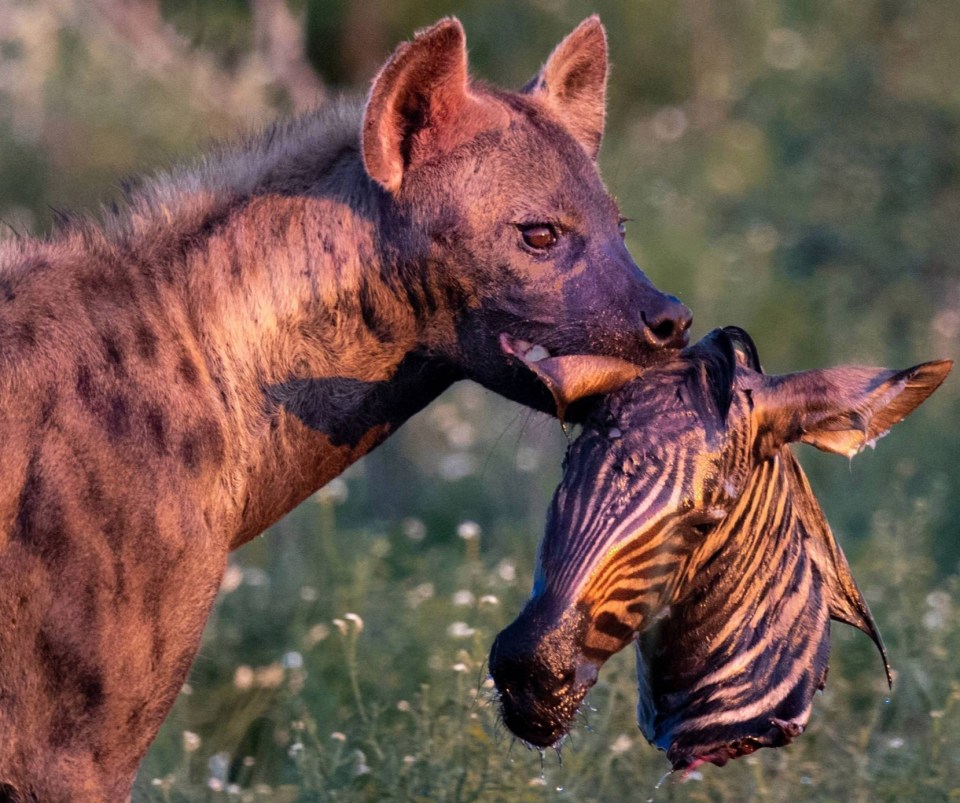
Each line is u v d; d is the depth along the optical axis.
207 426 9.05
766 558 8.70
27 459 8.56
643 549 8.15
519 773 10.87
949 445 19.67
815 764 11.34
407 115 9.41
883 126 26.72
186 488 8.86
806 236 26.27
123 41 25.23
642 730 9.16
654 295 9.24
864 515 17.97
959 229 25.52
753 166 29.22
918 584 14.03
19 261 9.12
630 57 31.64
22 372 8.67
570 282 9.34
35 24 24.47
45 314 8.88
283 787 11.57
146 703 8.79
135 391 8.86
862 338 23.08
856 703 13.03
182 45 25.45
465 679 11.36
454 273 9.44
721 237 26.64
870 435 8.66
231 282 9.39
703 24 31.89
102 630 8.56
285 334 9.48
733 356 8.29
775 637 8.77
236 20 25.72
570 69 10.61
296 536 16.41
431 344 9.67
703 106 31.36
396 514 19.05
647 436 8.24
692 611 8.65
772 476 8.70
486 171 9.40
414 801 10.76
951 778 11.00
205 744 12.55
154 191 9.66
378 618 14.27
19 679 8.57
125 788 8.84
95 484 8.60
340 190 9.59
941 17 27.64
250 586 14.94
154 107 24.05
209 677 13.76
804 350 23.59
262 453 9.52
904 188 26.05
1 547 8.49
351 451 9.87
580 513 8.16
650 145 30.02
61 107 23.83
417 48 9.11
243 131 10.20
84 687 8.59
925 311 24.53
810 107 28.12
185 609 8.84
